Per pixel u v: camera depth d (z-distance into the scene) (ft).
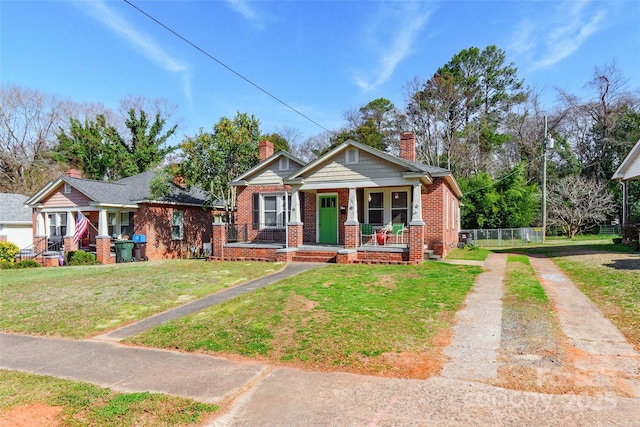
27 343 19.63
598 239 76.95
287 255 45.06
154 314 24.03
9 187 119.96
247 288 29.94
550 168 106.83
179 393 13.33
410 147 55.21
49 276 41.16
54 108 127.03
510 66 122.93
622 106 99.40
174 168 67.00
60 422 11.64
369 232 49.37
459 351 16.15
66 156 111.34
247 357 16.48
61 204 67.00
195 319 22.04
